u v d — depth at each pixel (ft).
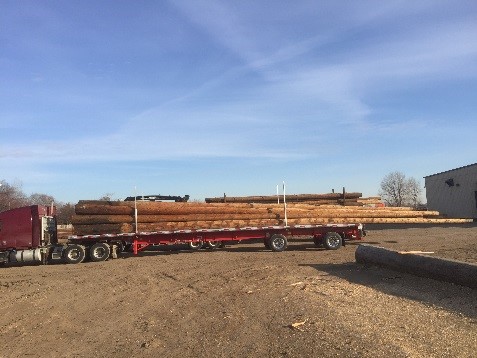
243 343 23.25
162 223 71.10
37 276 55.21
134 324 29.40
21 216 67.87
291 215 74.33
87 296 39.83
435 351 19.45
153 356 22.81
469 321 23.99
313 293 33.45
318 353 20.40
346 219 77.56
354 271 44.29
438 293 31.30
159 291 40.29
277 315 27.91
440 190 141.18
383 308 27.73
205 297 36.04
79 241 69.92
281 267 50.72
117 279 48.37
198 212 72.33
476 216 127.44
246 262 57.67
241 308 30.96
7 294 43.21
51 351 24.88
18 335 28.50
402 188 270.26
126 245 72.95
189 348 23.47
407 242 75.41
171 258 66.49
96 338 26.84
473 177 128.98
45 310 35.09
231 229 71.67
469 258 50.03
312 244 79.61
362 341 21.26
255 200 94.79
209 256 66.74
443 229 99.35
